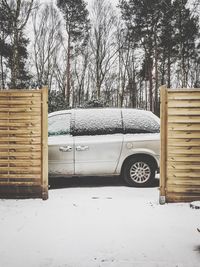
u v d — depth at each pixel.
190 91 6.17
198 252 4.05
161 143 6.27
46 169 6.62
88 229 4.89
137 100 46.50
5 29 24.25
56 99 18.88
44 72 39.78
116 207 6.09
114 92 44.75
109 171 8.05
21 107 6.59
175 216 5.50
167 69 38.12
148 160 8.11
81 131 8.08
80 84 42.62
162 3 32.84
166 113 6.25
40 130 6.60
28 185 6.67
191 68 40.09
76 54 38.09
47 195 6.66
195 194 6.29
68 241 4.43
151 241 4.41
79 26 36.94
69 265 3.72
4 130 6.62
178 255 3.97
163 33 33.53
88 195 7.12
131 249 4.15
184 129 6.21
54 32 40.34
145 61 37.28
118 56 41.88
